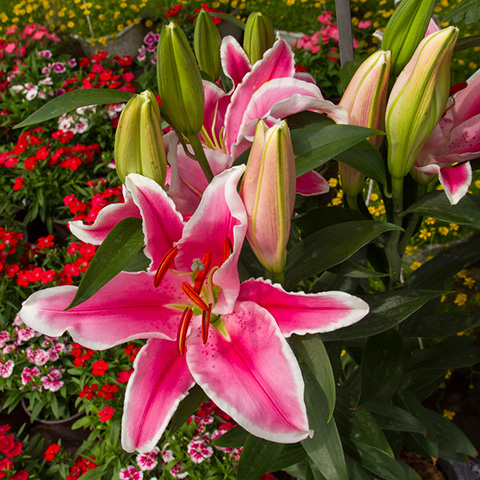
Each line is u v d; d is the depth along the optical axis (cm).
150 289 44
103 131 161
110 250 40
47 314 41
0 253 129
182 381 42
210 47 55
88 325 41
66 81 176
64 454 111
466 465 94
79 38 215
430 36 42
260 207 40
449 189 44
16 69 188
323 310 40
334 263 46
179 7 196
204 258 43
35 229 157
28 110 172
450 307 129
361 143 46
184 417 46
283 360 40
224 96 52
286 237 42
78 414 117
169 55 41
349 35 57
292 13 209
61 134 151
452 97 49
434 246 138
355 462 65
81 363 112
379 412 63
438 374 85
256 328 42
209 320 42
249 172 40
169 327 44
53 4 228
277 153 38
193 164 48
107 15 215
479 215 47
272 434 38
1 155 151
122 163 42
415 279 65
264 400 39
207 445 103
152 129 41
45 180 149
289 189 40
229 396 40
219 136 53
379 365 59
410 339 74
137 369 41
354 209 53
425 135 45
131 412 40
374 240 54
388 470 62
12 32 196
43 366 117
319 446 51
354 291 57
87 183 147
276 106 43
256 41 53
